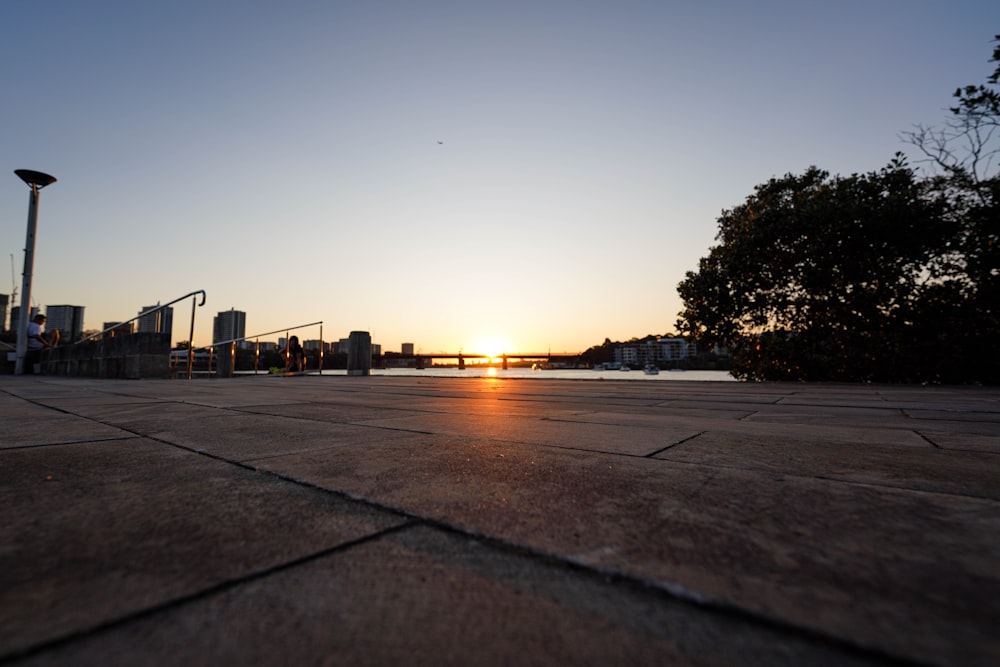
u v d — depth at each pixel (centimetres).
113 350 1266
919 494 190
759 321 1382
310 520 161
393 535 149
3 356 1536
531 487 202
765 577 118
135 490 196
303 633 97
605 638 96
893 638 91
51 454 268
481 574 123
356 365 1659
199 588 113
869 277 1212
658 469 234
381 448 288
